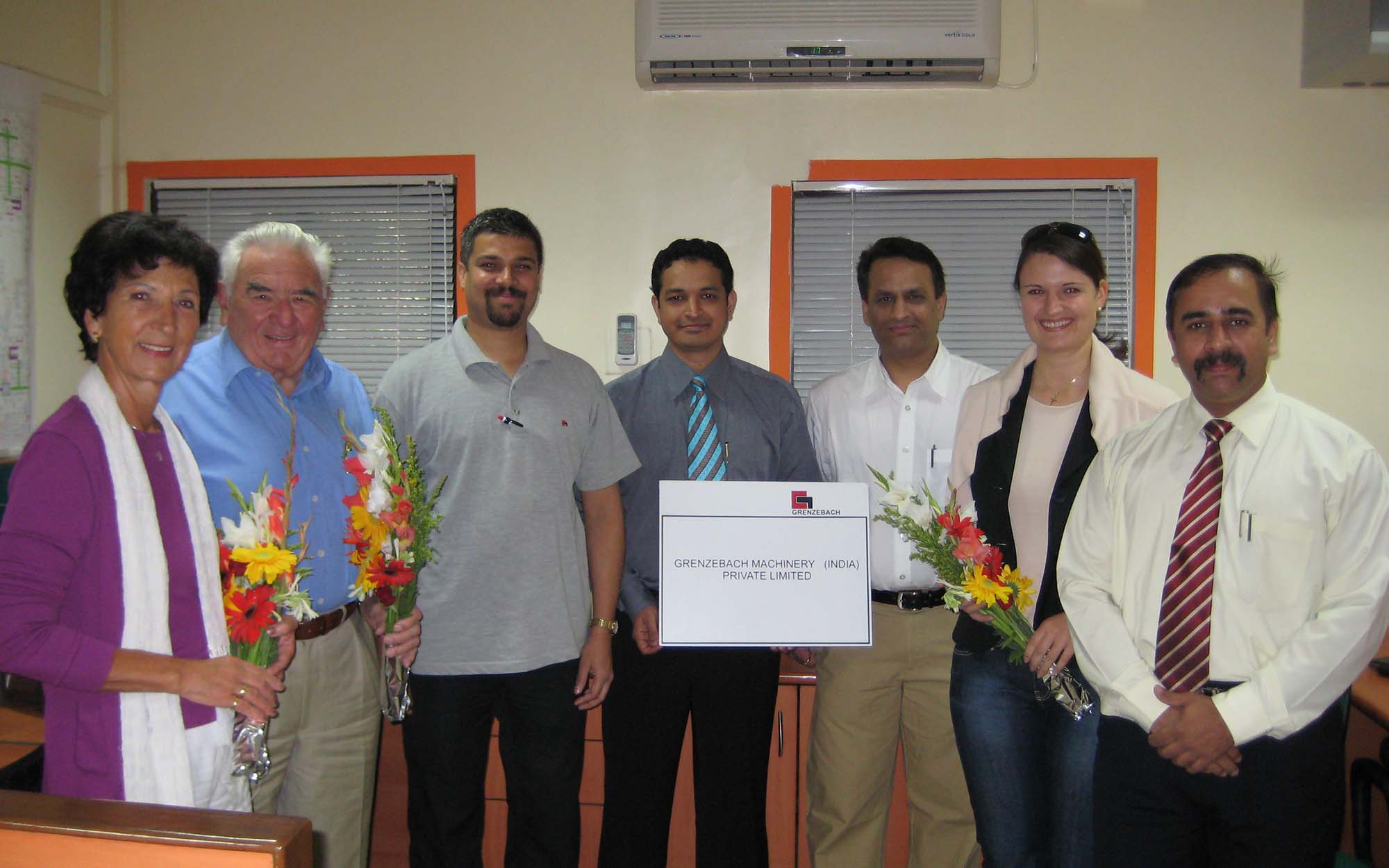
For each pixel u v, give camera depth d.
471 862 2.01
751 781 2.14
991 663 1.92
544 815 2.01
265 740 1.56
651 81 2.78
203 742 1.47
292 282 1.72
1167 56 2.76
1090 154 2.79
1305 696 1.43
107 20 2.90
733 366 2.31
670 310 2.19
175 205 2.97
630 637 2.16
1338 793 1.51
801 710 2.38
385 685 1.87
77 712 1.37
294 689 1.71
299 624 1.70
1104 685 1.60
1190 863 1.60
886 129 2.84
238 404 1.71
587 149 2.88
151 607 1.38
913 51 2.66
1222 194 2.77
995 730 1.91
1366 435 2.76
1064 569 1.74
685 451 2.23
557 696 2.00
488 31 2.88
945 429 2.23
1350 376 2.76
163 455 1.48
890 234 2.87
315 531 1.75
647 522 2.21
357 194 2.95
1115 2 2.77
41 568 1.31
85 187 2.87
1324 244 2.75
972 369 2.27
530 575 1.97
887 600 2.18
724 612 2.11
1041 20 2.79
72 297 1.41
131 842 0.91
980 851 2.19
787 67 2.72
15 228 2.60
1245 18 2.74
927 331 2.17
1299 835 1.49
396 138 2.90
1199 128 2.77
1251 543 1.51
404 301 2.95
